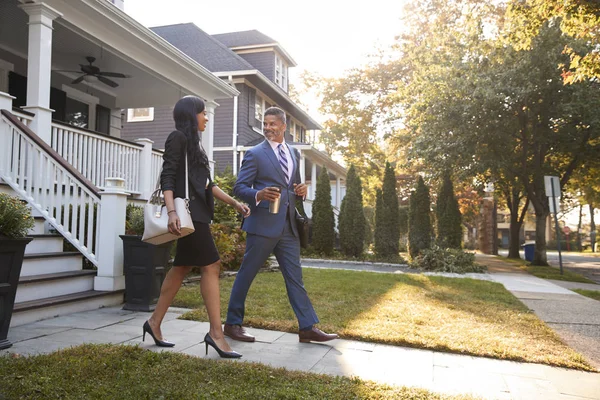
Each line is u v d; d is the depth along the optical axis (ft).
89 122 41.65
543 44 43.52
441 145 48.08
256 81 67.51
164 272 17.29
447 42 51.52
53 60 35.60
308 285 24.58
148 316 15.69
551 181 41.75
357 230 53.72
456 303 20.76
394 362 11.49
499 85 43.93
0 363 9.48
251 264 12.89
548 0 22.50
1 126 19.06
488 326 15.92
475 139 47.50
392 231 53.06
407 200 112.16
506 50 44.27
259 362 10.73
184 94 42.75
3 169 19.02
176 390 8.48
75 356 10.18
